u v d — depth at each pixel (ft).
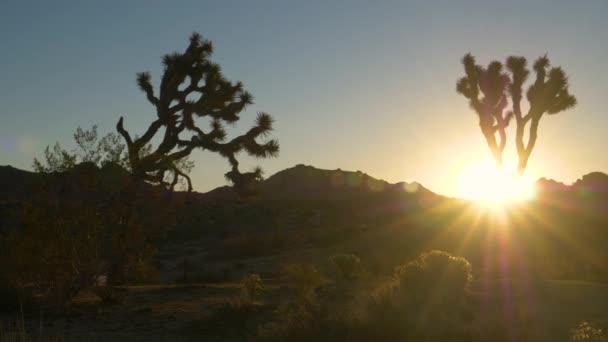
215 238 178.40
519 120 108.58
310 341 35.88
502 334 35.53
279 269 106.32
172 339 42.06
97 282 58.70
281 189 315.78
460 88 111.96
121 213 56.49
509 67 107.86
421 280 45.80
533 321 40.42
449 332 35.42
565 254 102.17
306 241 146.61
